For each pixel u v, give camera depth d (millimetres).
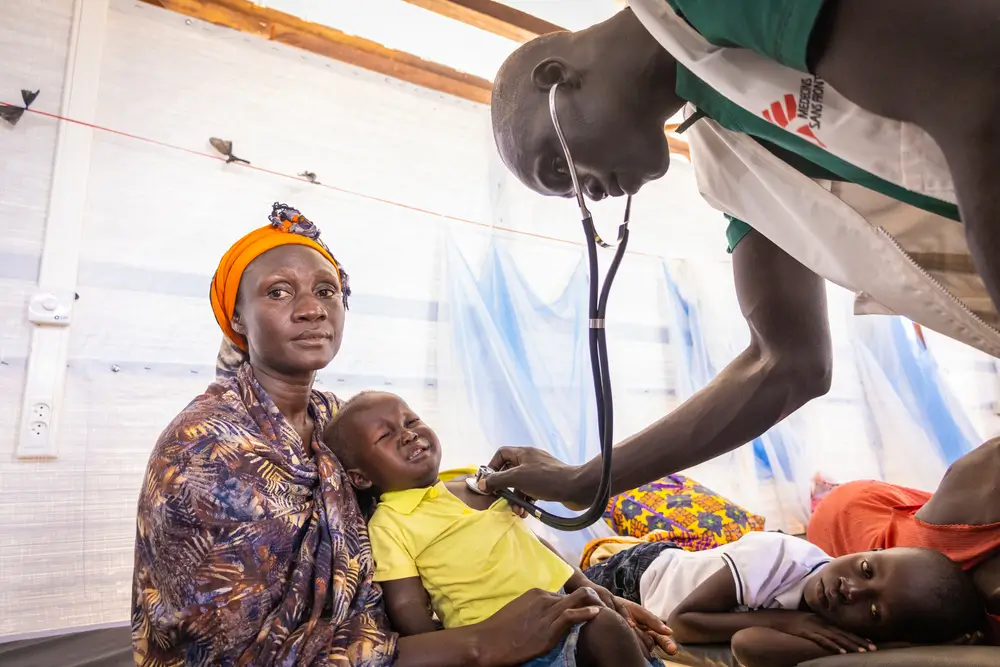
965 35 512
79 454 2113
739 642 1544
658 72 937
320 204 2744
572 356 2939
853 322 3871
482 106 3252
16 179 2217
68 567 2025
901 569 1457
